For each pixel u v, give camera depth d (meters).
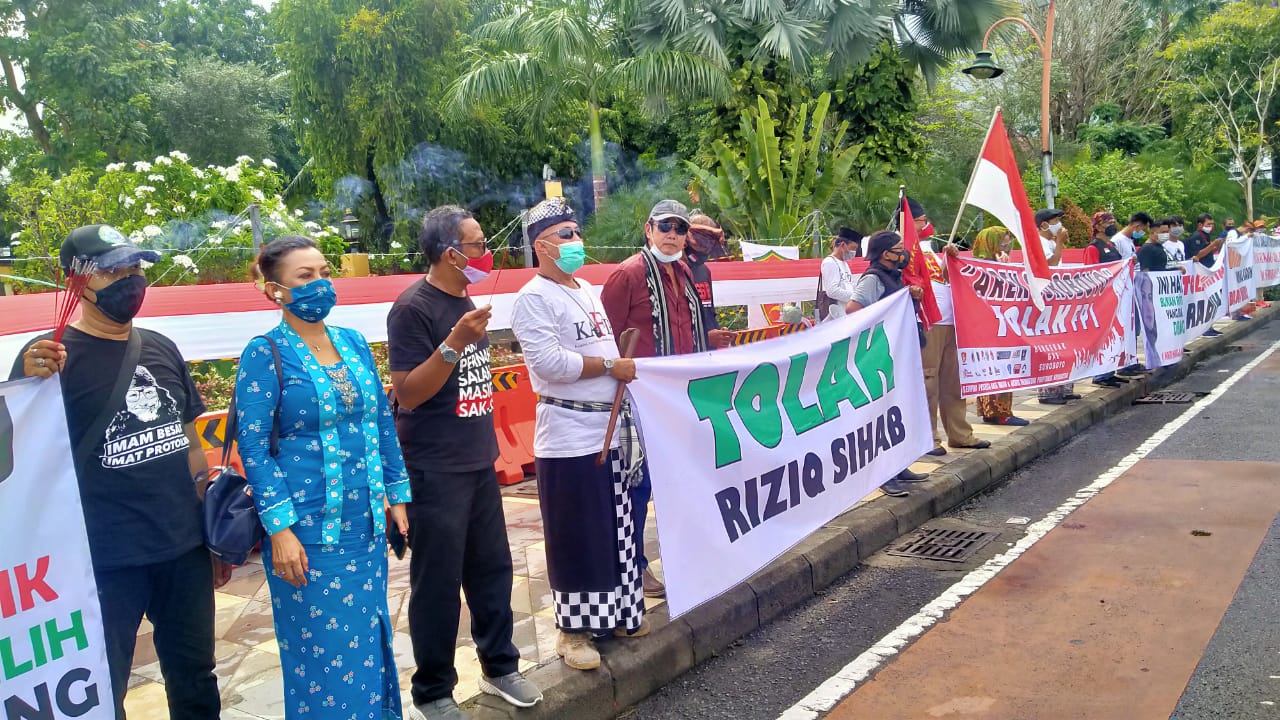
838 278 6.64
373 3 21.47
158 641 2.71
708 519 3.88
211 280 8.15
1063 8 30.20
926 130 25.30
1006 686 3.57
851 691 3.64
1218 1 33.12
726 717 3.51
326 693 2.71
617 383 3.61
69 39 23.42
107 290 2.42
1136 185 23.27
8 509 2.25
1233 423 8.16
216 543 2.56
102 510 2.46
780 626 4.39
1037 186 22.55
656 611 4.15
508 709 3.24
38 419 2.31
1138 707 3.32
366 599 2.78
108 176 10.98
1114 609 4.24
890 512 5.58
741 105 16.11
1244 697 3.34
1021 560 5.02
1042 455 7.52
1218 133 27.52
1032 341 7.89
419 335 3.04
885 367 5.44
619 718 3.55
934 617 4.33
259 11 38.56
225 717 3.31
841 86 17.58
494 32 16.89
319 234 11.12
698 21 15.42
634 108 24.86
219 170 11.20
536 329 3.42
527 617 4.21
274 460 2.64
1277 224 26.11
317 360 2.72
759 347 4.32
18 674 2.26
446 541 3.09
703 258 4.52
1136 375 10.19
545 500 3.61
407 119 21.48
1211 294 12.56
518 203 23.16
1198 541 5.09
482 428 3.20
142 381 2.54
